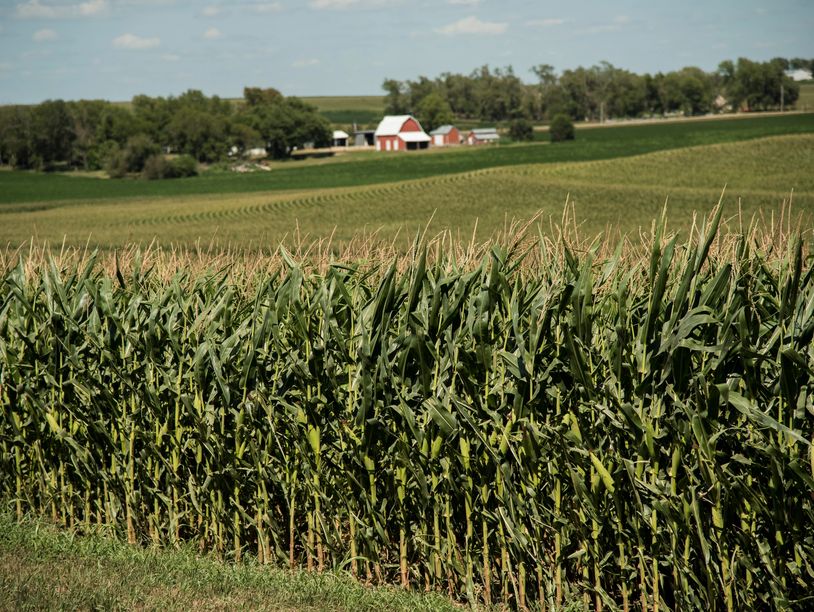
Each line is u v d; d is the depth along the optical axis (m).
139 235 83.25
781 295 8.21
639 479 8.80
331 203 108.69
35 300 12.71
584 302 8.74
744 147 137.12
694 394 8.45
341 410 10.41
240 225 91.69
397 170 181.88
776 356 8.31
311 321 10.54
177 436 11.41
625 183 110.88
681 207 82.31
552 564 9.43
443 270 10.45
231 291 11.25
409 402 9.97
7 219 111.50
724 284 8.26
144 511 12.07
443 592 10.27
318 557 10.80
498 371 9.66
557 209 86.19
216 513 11.25
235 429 11.03
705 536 8.63
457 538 10.17
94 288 11.86
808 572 8.12
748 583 8.51
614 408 8.82
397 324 10.34
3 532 11.80
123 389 11.92
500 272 9.59
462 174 130.50
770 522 8.38
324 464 10.62
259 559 11.09
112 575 10.23
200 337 11.34
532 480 9.35
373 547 10.33
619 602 9.59
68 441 11.92
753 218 9.45
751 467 8.38
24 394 12.65
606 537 9.33
